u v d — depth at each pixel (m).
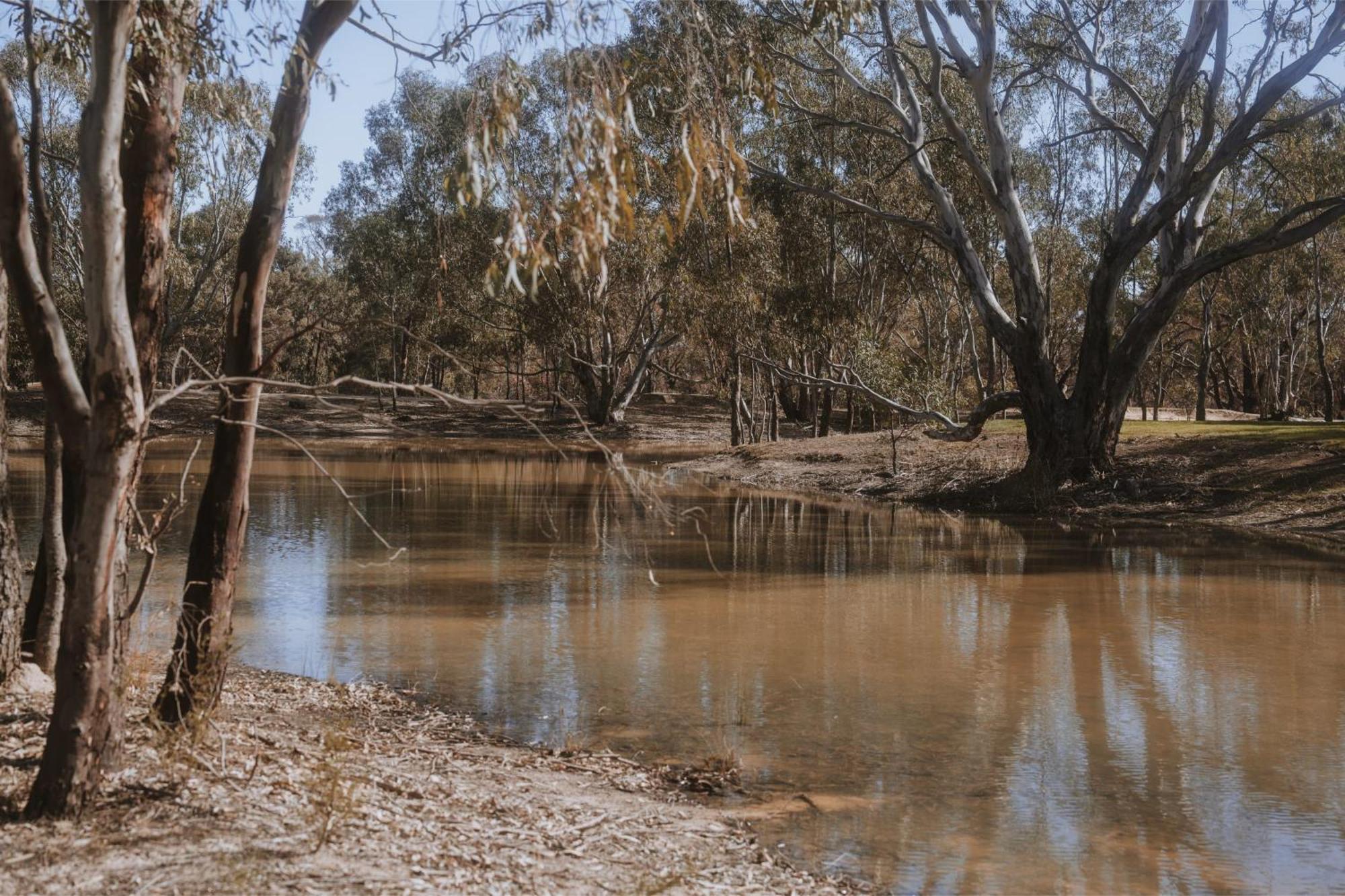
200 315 45.62
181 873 4.43
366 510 24.86
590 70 6.58
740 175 7.05
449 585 14.93
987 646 11.66
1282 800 7.01
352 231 63.44
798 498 30.27
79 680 5.00
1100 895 5.53
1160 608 14.02
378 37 6.86
